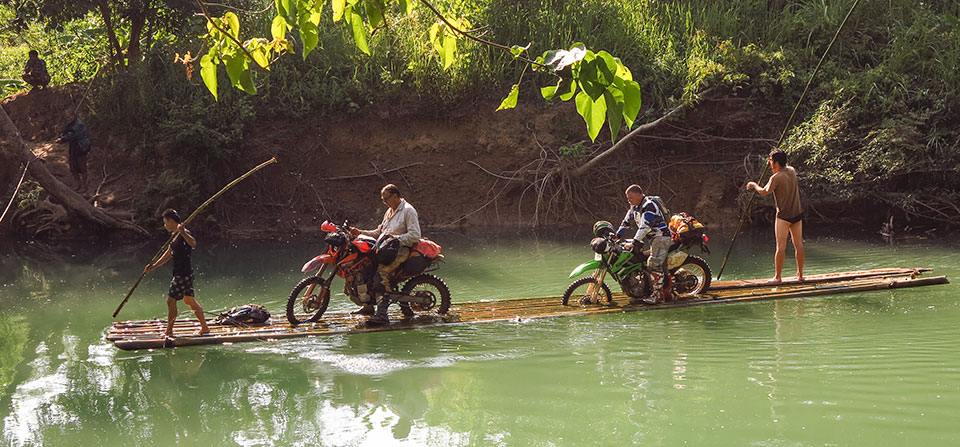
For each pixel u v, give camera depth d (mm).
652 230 8945
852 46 18219
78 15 17312
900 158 15086
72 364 7164
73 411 5852
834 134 15672
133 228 15906
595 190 17203
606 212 16984
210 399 6078
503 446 4941
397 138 17781
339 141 17719
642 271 9031
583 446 4902
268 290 10492
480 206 17141
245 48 2914
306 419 5574
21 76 22047
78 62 20547
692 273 9422
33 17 18062
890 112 16375
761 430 5074
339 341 7801
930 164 15547
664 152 17484
